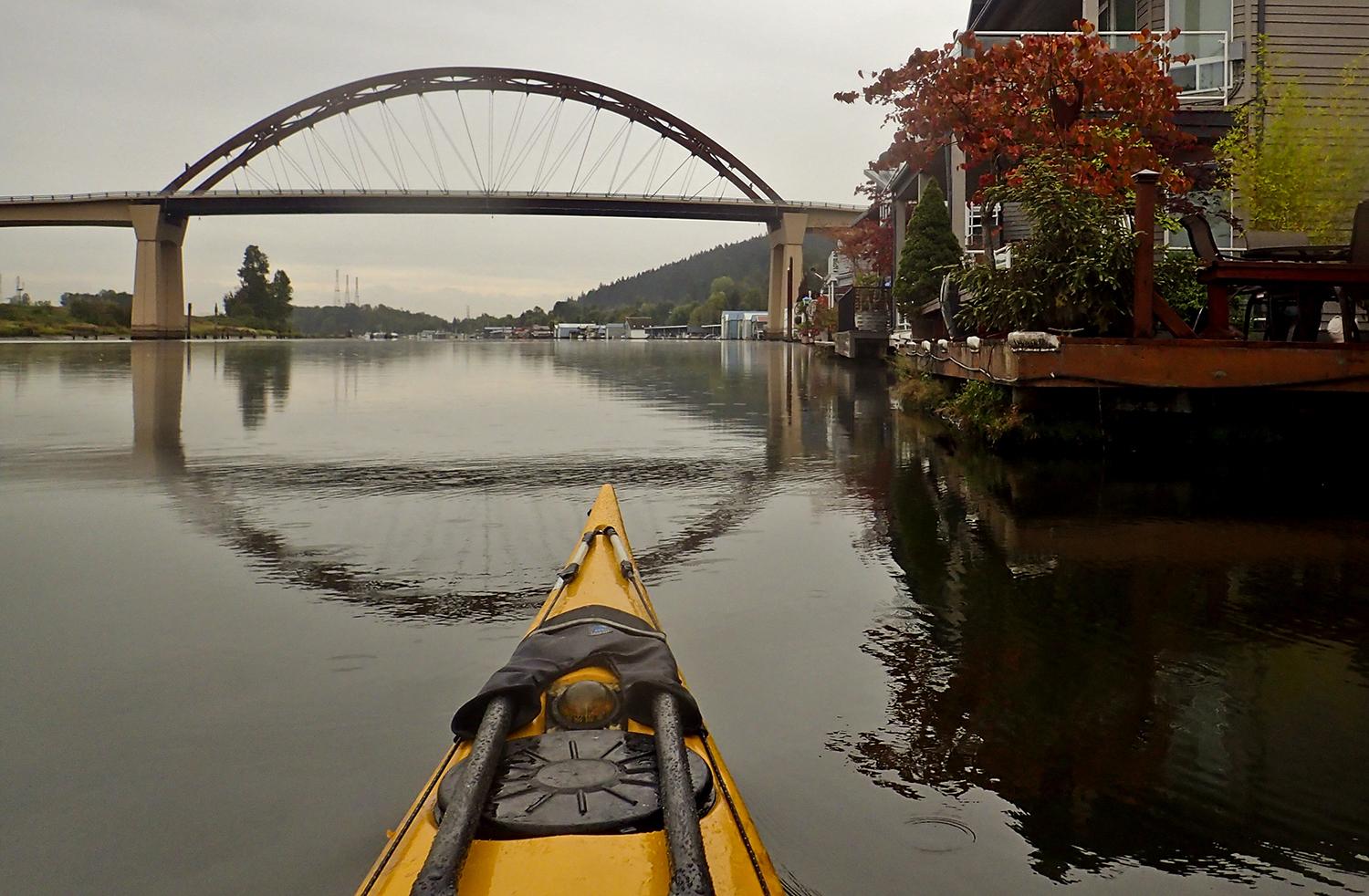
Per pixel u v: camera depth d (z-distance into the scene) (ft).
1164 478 32.24
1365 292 34.06
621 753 9.00
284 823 11.60
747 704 14.94
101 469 36.01
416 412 57.88
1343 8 60.23
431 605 20.04
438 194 315.58
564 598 13.67
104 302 384.88
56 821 11.68
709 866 7.61
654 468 36.63
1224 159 54.75
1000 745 13.60
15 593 20.71
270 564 23.12
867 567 22.71
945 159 89.71
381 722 14.38
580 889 7.09
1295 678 15.93
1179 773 12.76
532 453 40.27
